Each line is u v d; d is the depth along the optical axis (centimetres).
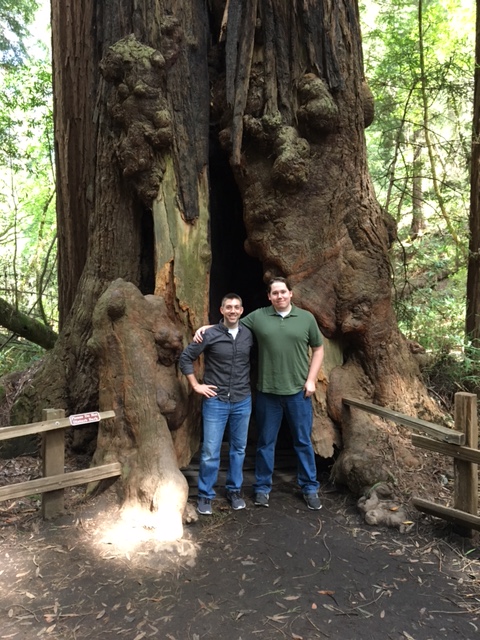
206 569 312
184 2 465
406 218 1184
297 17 455
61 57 579
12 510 383
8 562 314
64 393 505
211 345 388
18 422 502
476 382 569
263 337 394
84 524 362
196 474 451
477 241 626
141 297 418
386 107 828
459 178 884
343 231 467
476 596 286
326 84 453
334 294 462
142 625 260
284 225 453
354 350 481
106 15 475
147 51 443
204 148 464
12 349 894
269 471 409
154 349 414
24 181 1191
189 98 460
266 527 368
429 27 848
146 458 382
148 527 350
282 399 397
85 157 575
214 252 609
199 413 440
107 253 496
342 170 466
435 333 665
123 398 400
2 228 1116
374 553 331
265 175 455
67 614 267
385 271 475
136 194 476
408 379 489
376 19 920
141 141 444
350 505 402
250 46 449
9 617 264
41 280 932
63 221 611
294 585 296
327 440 445
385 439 434
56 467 368
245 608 275
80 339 502
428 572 309
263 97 456
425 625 262
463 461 340
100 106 481
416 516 369
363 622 264
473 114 644
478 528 324
